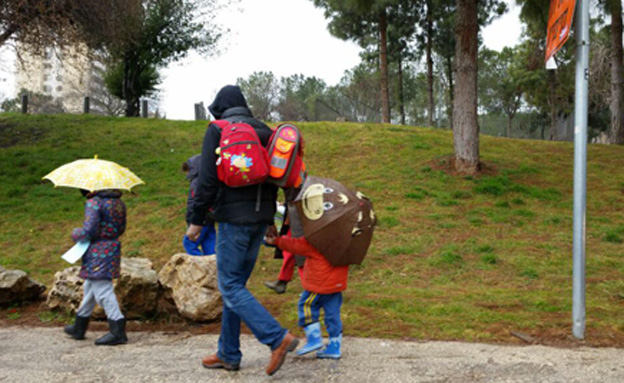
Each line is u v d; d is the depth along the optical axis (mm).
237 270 3543
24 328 5164
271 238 4074
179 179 12711
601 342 4340
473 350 4176
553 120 31328
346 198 3998
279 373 3697
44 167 13383
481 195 11133
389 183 11969
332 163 13750
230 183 3391
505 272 7383
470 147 12430
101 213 4547
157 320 5312
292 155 3533
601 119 38375
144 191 11883
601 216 10219
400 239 8859
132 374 3721
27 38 15469
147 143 15820
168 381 3564
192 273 5277
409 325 4953
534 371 3648
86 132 17109
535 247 8328
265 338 3441
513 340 4453
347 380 3537
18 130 17234
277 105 50500
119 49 20234
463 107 12516
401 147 14867
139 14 18062
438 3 27078
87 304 4668
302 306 4113
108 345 4500
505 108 51156
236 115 3693
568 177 12594
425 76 51250
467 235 8977
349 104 45906
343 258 3912
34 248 9188
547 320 4992
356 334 4723
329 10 26766
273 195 3682
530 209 10383
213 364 3795
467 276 7305
